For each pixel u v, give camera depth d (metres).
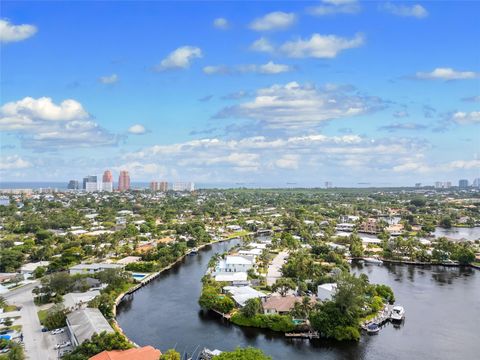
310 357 197.50
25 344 198.62
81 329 198.62
